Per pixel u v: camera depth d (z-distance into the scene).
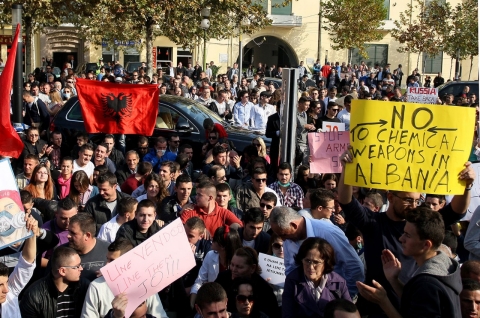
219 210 7.93
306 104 12.35
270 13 43.16
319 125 12.82
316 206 6.59
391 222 5.31
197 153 13.02
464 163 5.11
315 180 9.87
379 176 5.13
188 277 7.18
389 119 5.10
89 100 11.36
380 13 40.75
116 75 25.88
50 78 21.12
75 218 6.38
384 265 4.91
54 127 13.43
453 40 38.00
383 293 4.62
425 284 4.30
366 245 5.35
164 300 6.59
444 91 24.33
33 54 35.41
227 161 10.78
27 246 5.83
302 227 5.83
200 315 5.61
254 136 13.29
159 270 5.23
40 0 21.98
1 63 33.31
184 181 8.25
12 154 8.82
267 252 6.86
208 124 12.05
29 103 15.30
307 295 5.20
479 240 6.35
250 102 16.58
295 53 44.00
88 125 11.39
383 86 27.33
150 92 11.48
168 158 11.38
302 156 12.13
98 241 6.59
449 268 4.46
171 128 13.20
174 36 24.67
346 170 5.18
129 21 26.33
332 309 4.61
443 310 4.29
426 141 5.09
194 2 23.05
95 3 23.02
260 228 6.95
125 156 11.17
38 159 9.83
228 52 42.84
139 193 9.42
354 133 5.17
